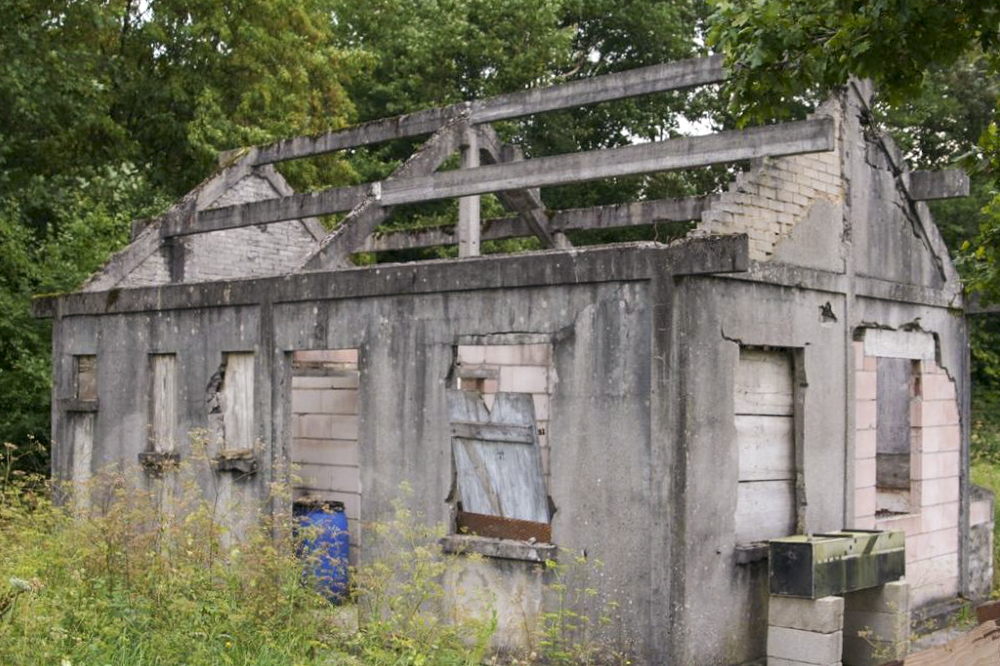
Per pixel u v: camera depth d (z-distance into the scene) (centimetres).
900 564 890
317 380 1193
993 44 803
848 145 980
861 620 887
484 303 896
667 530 794
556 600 847
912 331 1066
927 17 762
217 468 1070
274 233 1445
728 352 836
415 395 937
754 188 877
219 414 1105
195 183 2186
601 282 833
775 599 820
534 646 850
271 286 1041
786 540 820
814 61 817
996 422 2308
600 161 940
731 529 834
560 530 852
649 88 1038
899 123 2409
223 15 2150
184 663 744
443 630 819
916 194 1055
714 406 822
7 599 754
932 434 1098
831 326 947
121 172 2014
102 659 712
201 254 1356
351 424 1158
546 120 2377
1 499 1116
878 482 1191
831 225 954
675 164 906
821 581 805
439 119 1193
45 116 1828
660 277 802
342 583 1014
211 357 1101
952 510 1127
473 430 908
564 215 1245
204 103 2059
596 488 832
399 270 944
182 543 921
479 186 1006
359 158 2344
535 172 974
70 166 2053
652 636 796
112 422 1207
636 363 812
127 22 2208
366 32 2578
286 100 2148
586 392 841
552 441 860
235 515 1057
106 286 1259
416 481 934
